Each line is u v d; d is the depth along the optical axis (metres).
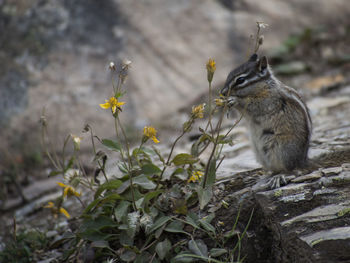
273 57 18.12
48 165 12.91
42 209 10.35
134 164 8.09
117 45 17.16
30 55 15.97
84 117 14.67
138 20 18.19
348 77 16.11
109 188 7.44
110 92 15.63
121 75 6.87
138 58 16.97
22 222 9.87
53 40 16.56
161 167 9.05
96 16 17.77
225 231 7.05
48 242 8.70
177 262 6.50
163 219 6.91
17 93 14.86
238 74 8.53
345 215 6.43
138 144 13.13
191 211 7.41
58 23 17.05
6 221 10.16
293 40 18.83
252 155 9.84
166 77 16.62
